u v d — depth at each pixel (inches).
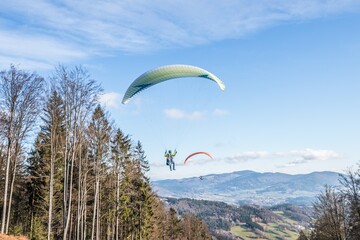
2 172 1652.3
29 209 1884.8
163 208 3346.5
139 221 2206.0
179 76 1278.3
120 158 1690.5
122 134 1701.5
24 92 1127.6
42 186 1636.3
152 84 1298.0
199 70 1275.8
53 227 1886.1
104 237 2222.0
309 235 2390.5
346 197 1450.5
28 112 1149.7
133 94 1325.0
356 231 1498.5
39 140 1574.8
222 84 1328.7
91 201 1870.1
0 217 1808.6
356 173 1424.7
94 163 1373.0
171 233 3489.2
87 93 1144.2
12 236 1086.4
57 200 1825.8
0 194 1742.1
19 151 1334.9
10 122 1133.1
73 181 1700.3
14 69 1119.0
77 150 1278.3
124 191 1943.9
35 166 1727.4
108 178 1763.0
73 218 1919.3
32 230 1712.6
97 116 1321.4
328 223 1704.0
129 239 2332.7
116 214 1706.4
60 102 1162.6
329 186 1731.1
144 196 2202.3
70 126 1154.0
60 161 1611.7
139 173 2162.9
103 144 1387.8
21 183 1784.0
